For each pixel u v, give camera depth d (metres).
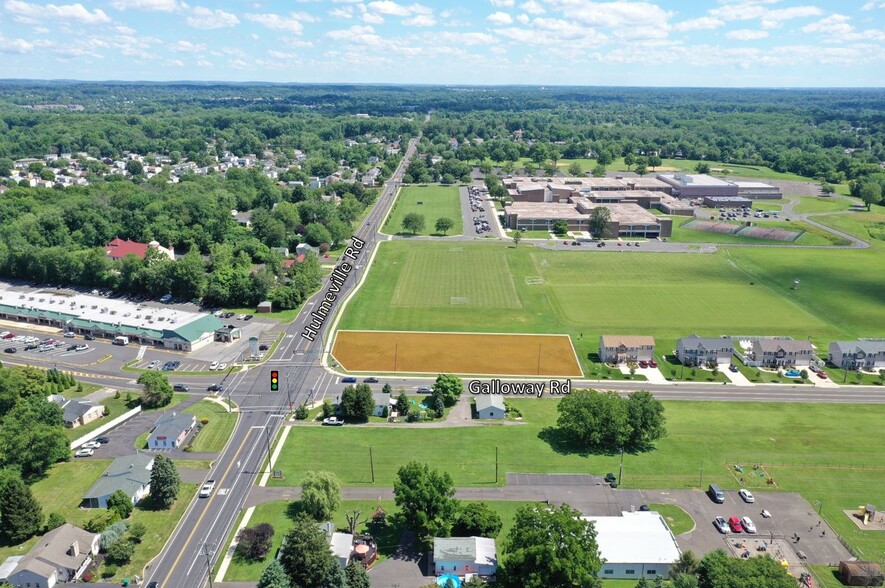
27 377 164.00
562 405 150.38
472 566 106.44
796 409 165.50
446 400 165.50
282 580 99.56
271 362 190.12
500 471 136.50
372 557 110.25
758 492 130.88
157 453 142.00
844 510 125.88
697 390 175.88
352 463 138.88
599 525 115.38
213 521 120.06
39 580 102.75
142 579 105.75
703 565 100.94
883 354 190.50
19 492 114.44
